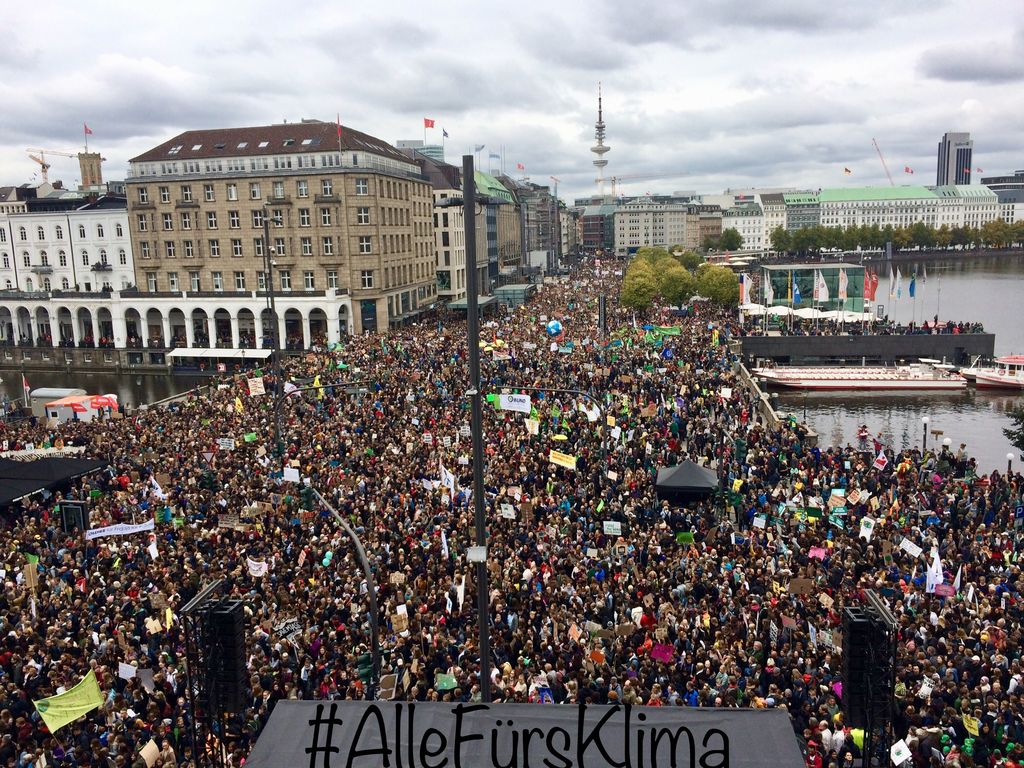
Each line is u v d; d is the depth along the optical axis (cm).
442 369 6738
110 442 4900
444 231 14175
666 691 2038
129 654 2225
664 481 3712
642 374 6431
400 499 3441
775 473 4222
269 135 11144
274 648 2234
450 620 2502
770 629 2367
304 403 5506
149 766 1739
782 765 1224
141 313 11012
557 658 2184
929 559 2894
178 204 10931
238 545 3081
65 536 3300
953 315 15925
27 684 2127
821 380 9181
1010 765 1667
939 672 2094
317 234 10650
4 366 11162
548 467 4016
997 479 4112
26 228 12519
